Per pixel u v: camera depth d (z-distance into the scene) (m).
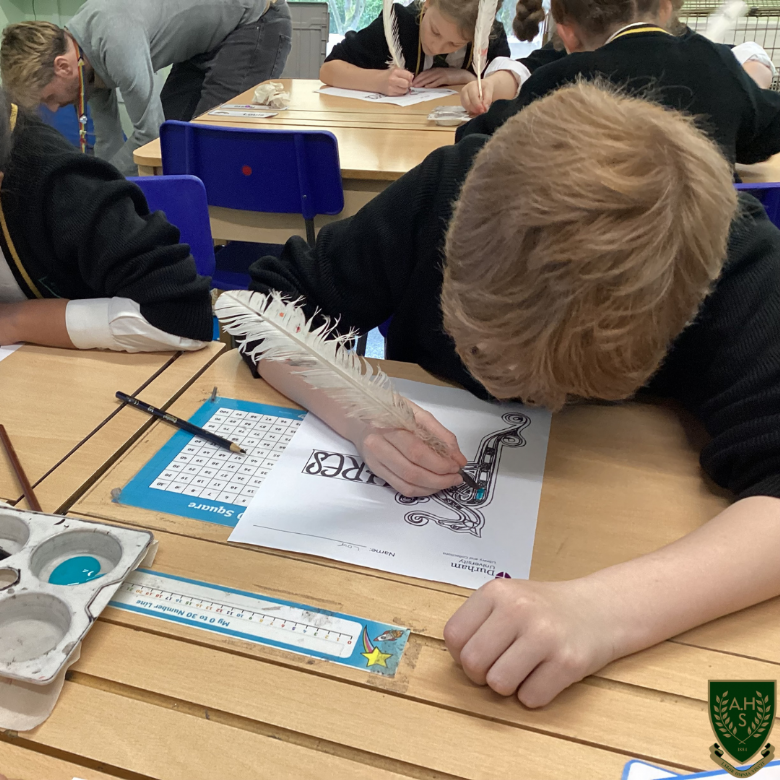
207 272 1.49
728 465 0.69
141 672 0.52
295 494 0.71
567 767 0.47
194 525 0.66
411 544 0.64
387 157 1.72
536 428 0.81
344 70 2.47
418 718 0.50
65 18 3.55
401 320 1.02
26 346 0.97
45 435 0.78
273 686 0.52
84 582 0.58
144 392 0.87
